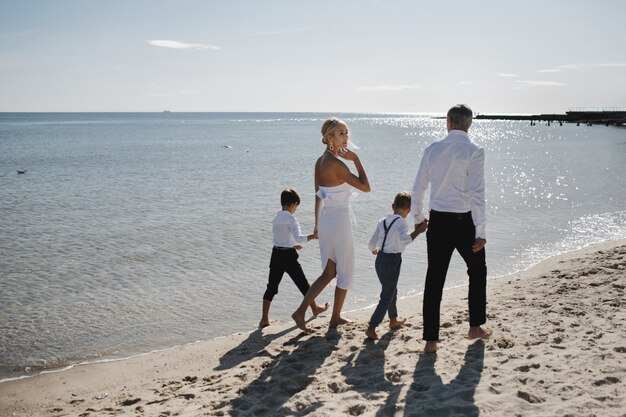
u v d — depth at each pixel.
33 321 7.37
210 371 5.43
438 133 109.00
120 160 37.81
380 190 21.03
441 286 4.80
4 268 10.05
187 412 4.23
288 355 5.33
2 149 51.38
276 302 8.08
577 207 16.94
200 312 7.69
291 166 32.84
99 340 6.71
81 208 17.16
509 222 14.52
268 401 4.25
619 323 5.28
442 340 5.26
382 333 5.79
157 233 13.20
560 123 136.75
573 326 5.34
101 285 9.02
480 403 3.73
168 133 99.00
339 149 5.56
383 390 4.20
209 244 12.01
